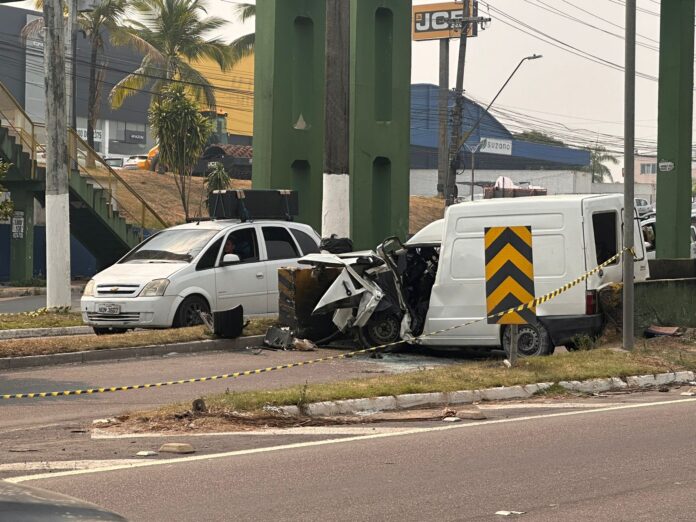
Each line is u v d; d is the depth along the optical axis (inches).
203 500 370.3
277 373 778.2
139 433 519.5
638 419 561.6
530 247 722.8
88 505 188.5
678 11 1441.9
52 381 729.0
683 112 1450.5
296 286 935.7
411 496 378.0
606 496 377.7
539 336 835.4
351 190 1296.8
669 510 357.1
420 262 920.3
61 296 1203.2
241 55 3164.4
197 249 989.8
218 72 4773.6
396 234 1338.6
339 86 1044.5
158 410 568.1
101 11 2743.6
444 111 3366.1
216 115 3154.5
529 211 849.5
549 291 841.5
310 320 940.6
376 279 890.7
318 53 1339.8
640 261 932.6
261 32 1309.1
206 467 430.0
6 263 2080.5
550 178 5349.4
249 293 1008.2
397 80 1337.4
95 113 2800.2
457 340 864.3
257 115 1312.7
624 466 432.1
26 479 403.2
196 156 2423.7
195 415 556.7
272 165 1296.8
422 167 5570.9
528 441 494.6
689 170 1457.9
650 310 920.9
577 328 832.9
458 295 863.1
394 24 1330.0
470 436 510.6
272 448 476.1
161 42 3026.6
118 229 1803.6
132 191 1841.8
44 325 1108.5
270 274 1023.0
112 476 410.3
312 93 1338.6
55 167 1197.1
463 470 424.8
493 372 705.6
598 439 498.3
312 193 1344.7
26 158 1819.6
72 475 411.5
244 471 422.0
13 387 701.3
